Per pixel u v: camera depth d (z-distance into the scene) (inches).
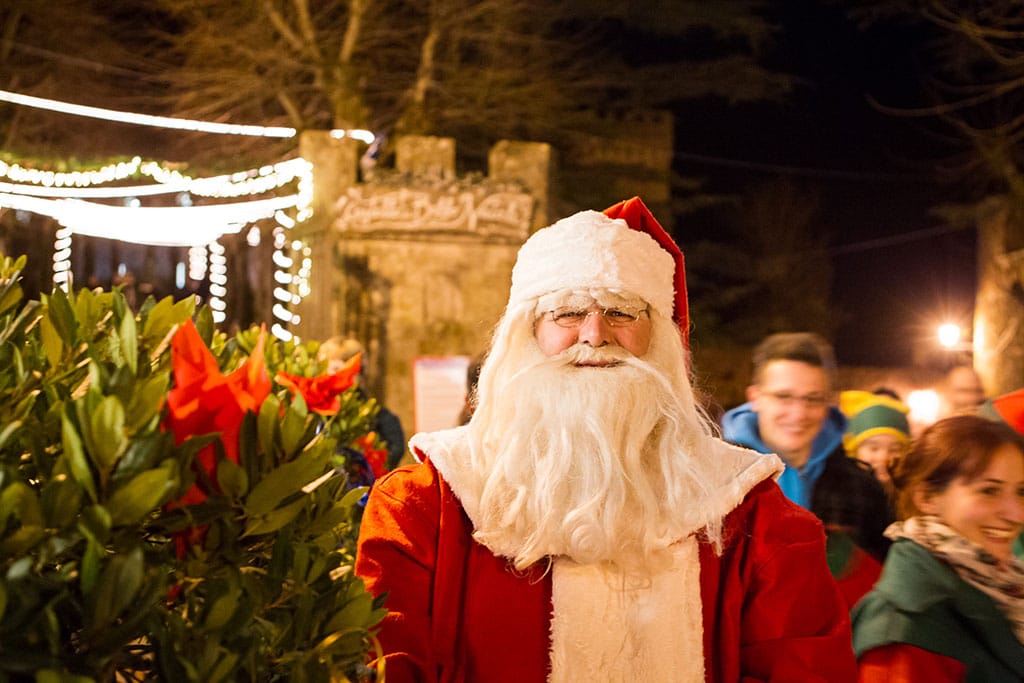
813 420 117.3
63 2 568.7
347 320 469.1
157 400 42.5
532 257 72.9
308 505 50.5
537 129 669.9
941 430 90.0
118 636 39.6
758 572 69.2
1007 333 506.3
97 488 41.5
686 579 67.1
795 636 68.0
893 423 141.9
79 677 36.4
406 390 472.1
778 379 117.8
